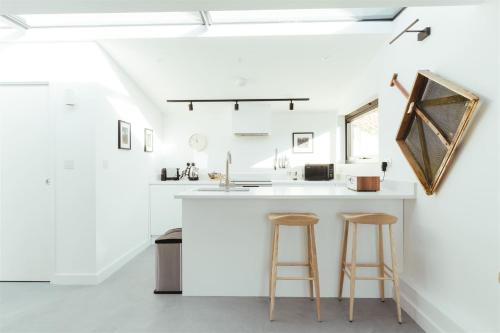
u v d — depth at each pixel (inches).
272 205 106.0
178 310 95.4
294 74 153.6
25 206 121.5
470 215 71.1
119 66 142.2
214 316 91.4
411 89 96.7
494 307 64.2
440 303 82.1
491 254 64.8
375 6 72.1
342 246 102.4
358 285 105.0
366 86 144.3
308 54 134.4
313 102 188.9
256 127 188.5
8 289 113.6
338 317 90.9
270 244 106.0
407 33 103.0
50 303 101.1
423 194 91.9
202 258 106.5
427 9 90.1
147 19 115.9
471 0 66.3
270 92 174.9
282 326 85.7
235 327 85.1
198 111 206.1
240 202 106.2
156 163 194.9
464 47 73.3
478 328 68.4
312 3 71.5
